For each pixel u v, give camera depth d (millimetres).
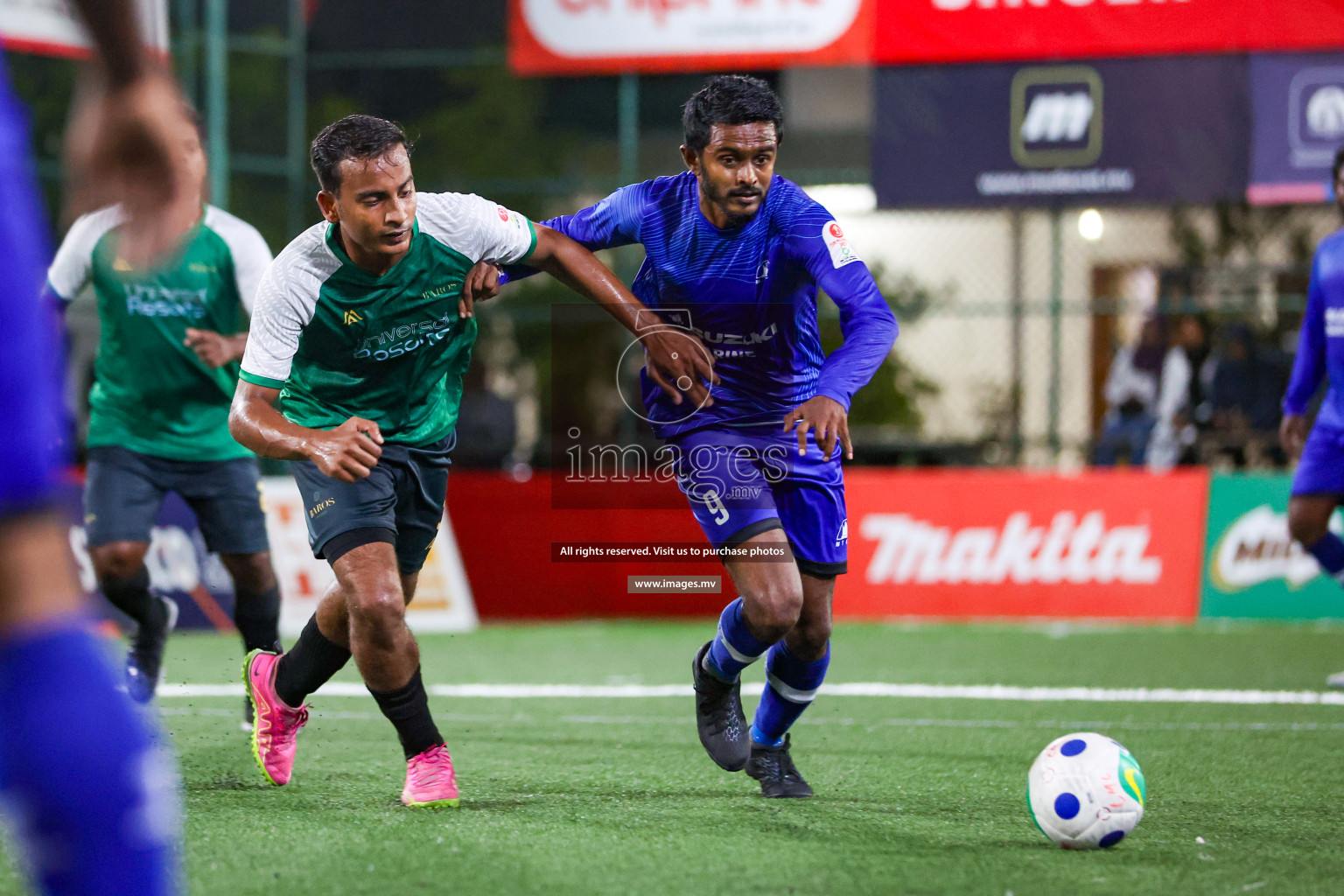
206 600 27891
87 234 15742
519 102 39000
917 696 19578
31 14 28141
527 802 11945
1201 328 34906
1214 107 31797
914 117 32844
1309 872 9453
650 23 33906
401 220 10531
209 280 15883
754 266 11961
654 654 25047
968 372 38531
